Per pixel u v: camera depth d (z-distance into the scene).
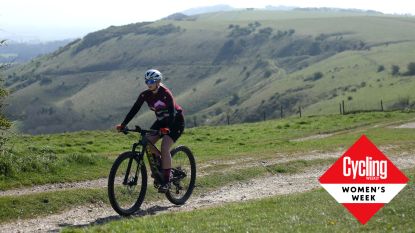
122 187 13.53
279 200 14.14
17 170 17.95
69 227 12.29
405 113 57.38
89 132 43.00
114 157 24.61
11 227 12.49
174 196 14.92
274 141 36.66
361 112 61.69
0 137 20.02
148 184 17.00
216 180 18.81
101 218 13.31
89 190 15.32
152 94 12.90
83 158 20.95
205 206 14.92
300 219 11.26
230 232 10.23
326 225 10.54
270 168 21.92
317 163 24.02
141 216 13.22
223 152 29.28
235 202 15.03
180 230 10.50
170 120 12.84
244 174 20.31
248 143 36.16
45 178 18.17
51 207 13.95
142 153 13.22
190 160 15.16
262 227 10.53
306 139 40.50
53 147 30.80
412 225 10.25
